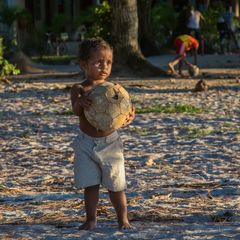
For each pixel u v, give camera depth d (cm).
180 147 2548
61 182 2012
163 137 2761
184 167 2202
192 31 7506
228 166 2205
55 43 7800
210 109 3562
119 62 5506
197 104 3775
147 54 7544
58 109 3684
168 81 5081
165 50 7875
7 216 1575
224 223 1447
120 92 1338
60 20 8019
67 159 2373
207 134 2808
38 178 2070
